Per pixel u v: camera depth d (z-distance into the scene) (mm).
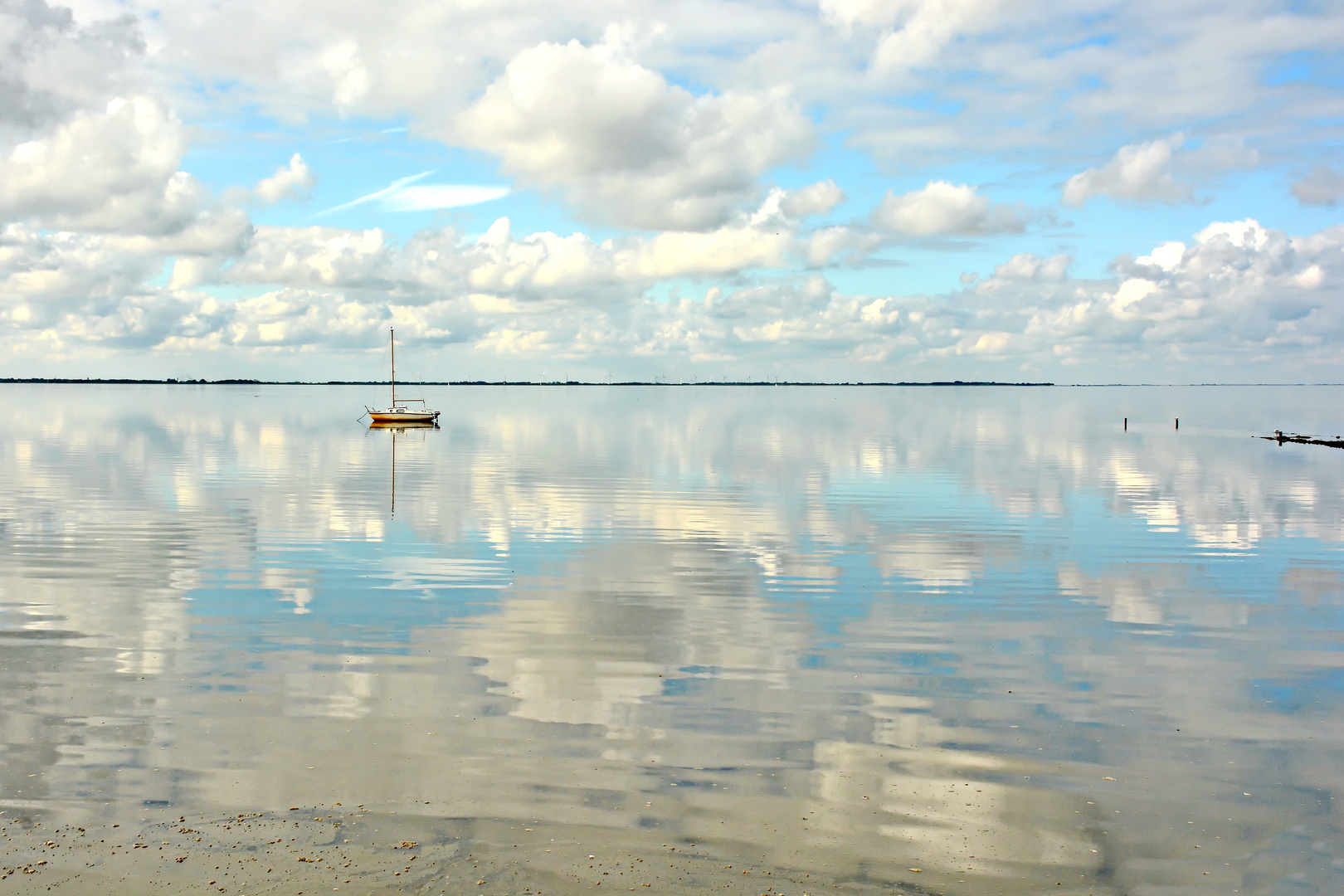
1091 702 12352
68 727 10969
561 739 10758
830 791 9508
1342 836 8695
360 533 25359
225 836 8359
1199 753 10625
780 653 14477
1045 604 17844
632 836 8477
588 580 19688
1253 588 19250
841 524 27375
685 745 10656
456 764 10000
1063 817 9016
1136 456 53625
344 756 10188
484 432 77125
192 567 20719
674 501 32594
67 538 24281
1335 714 11945
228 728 10992
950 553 22922
